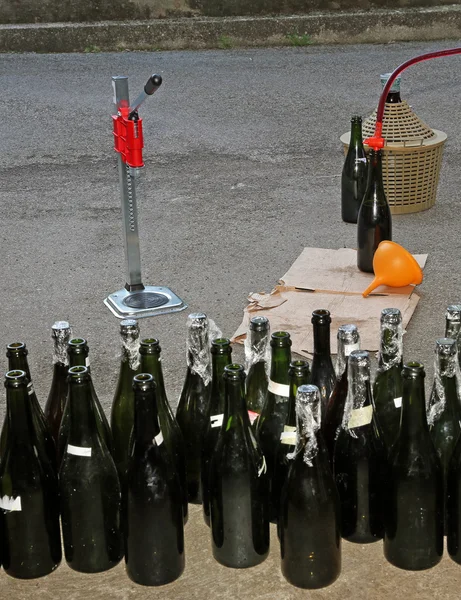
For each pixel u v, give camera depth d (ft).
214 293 14.30
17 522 6.34
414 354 11.89
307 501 6.11
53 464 6.91
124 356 7.00
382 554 6.55
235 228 17.48
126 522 6.32
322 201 18.97
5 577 6.47
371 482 6.56
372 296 13.29
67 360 7.16
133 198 13.80
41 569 6.44
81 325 13.33
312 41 35.88
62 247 16.75
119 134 13.06
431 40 35.99
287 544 6.24
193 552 6.71
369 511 6.60
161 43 35.55
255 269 15.29
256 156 22.49
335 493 6.21
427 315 13.05
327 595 6.18
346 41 35.88
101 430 7.01
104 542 6.48
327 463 6.22
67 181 21.07
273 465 6.82
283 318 12.59
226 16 36.37
